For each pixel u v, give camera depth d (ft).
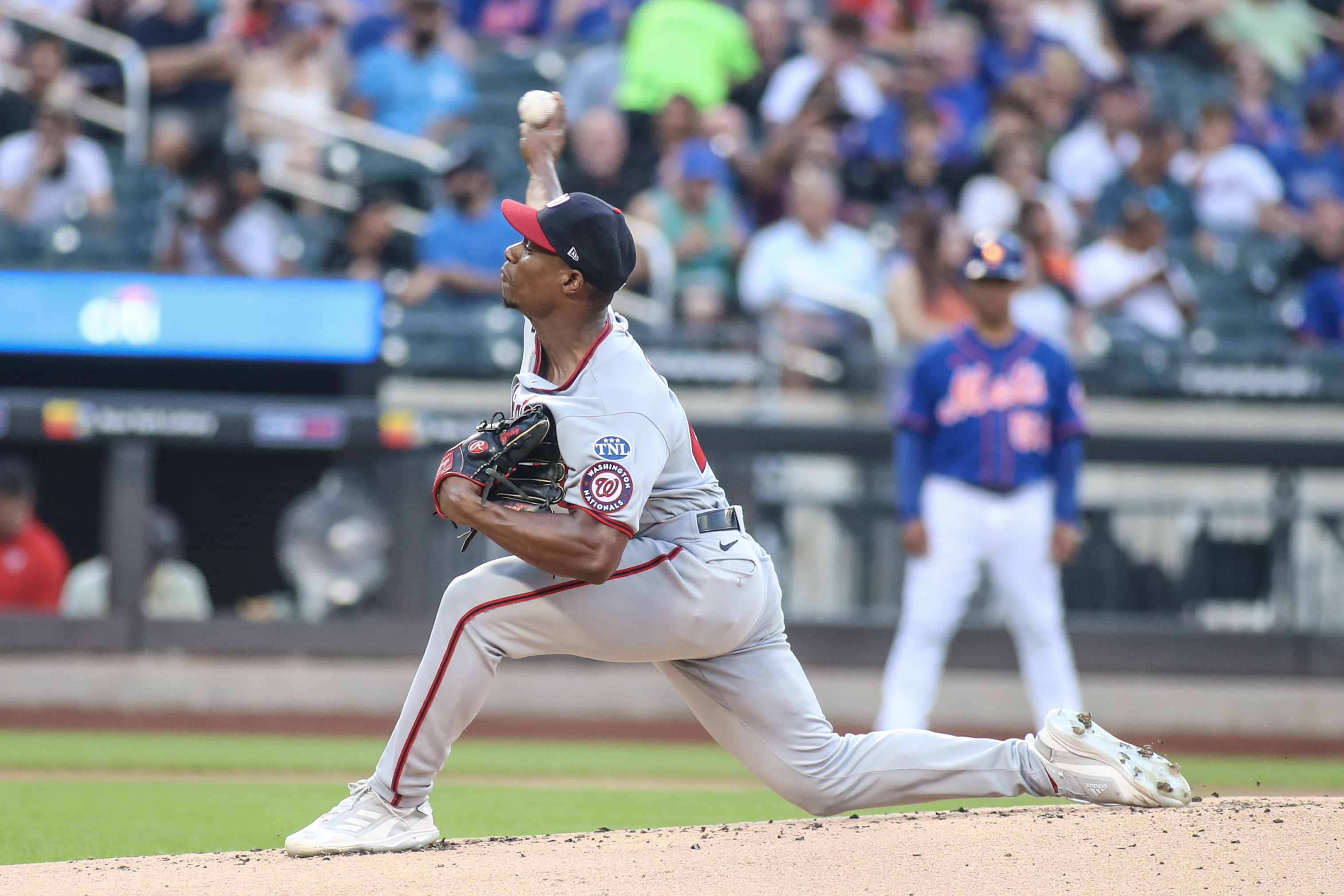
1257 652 110.01
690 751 94.17
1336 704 107.45
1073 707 78.33
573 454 38.34
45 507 115.14
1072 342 127.13
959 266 129.80
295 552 108.58
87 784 72.18
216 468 116.06
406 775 40.63
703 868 36.78
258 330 111.14
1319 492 111.45
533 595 39.37
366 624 106.52
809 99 145.79
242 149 137.49
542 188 44.88
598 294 38.70
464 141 141.28
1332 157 155.84
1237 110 158.30
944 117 149.18
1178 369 120.78
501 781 77.87
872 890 34.68
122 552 105.19
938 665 78.69
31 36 140.97
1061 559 78.33
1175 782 42.19
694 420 106.52
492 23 160.56
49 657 104.17
